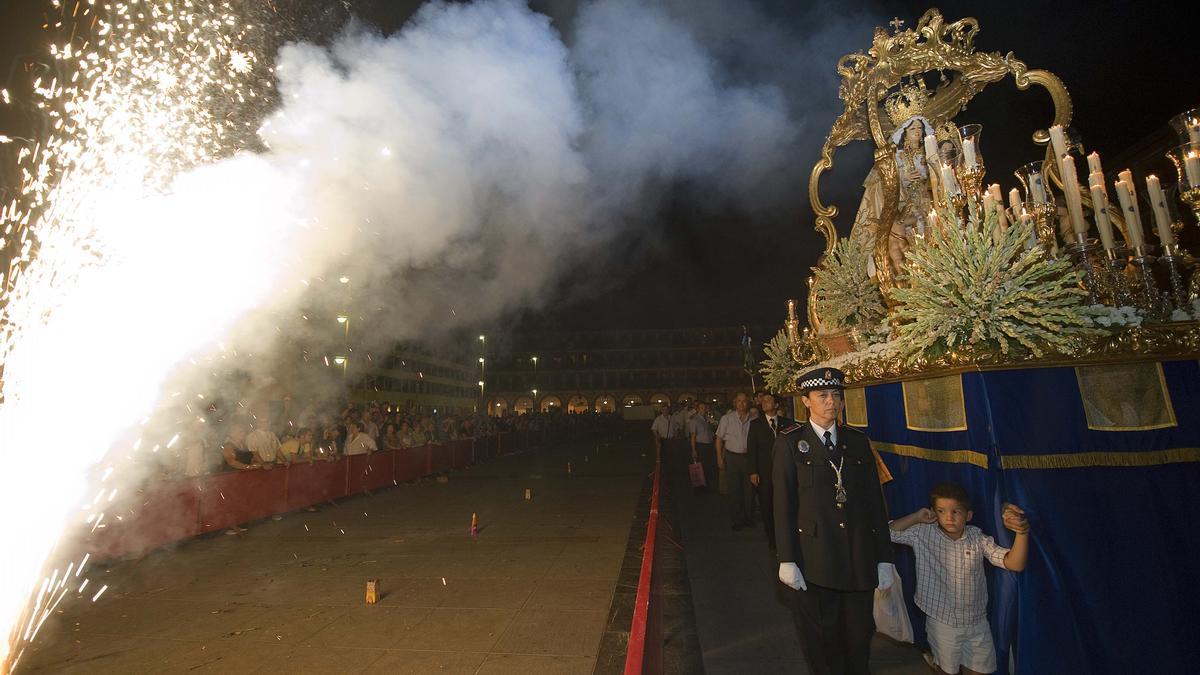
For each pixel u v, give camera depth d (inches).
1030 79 165.8
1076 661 94.7
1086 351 99.4
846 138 212.2
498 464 716.7
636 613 85.0
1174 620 92.7
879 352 144.3
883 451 153.6
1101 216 116.0
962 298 107.0
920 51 179.2
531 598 185.2
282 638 154.9
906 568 132.5
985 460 104.3
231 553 254.5
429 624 163.5
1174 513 95.7
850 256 195.2
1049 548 98.3
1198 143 111.0
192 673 134.7
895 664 130.7
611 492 440.1
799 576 112.0
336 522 329.4
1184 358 98.6
